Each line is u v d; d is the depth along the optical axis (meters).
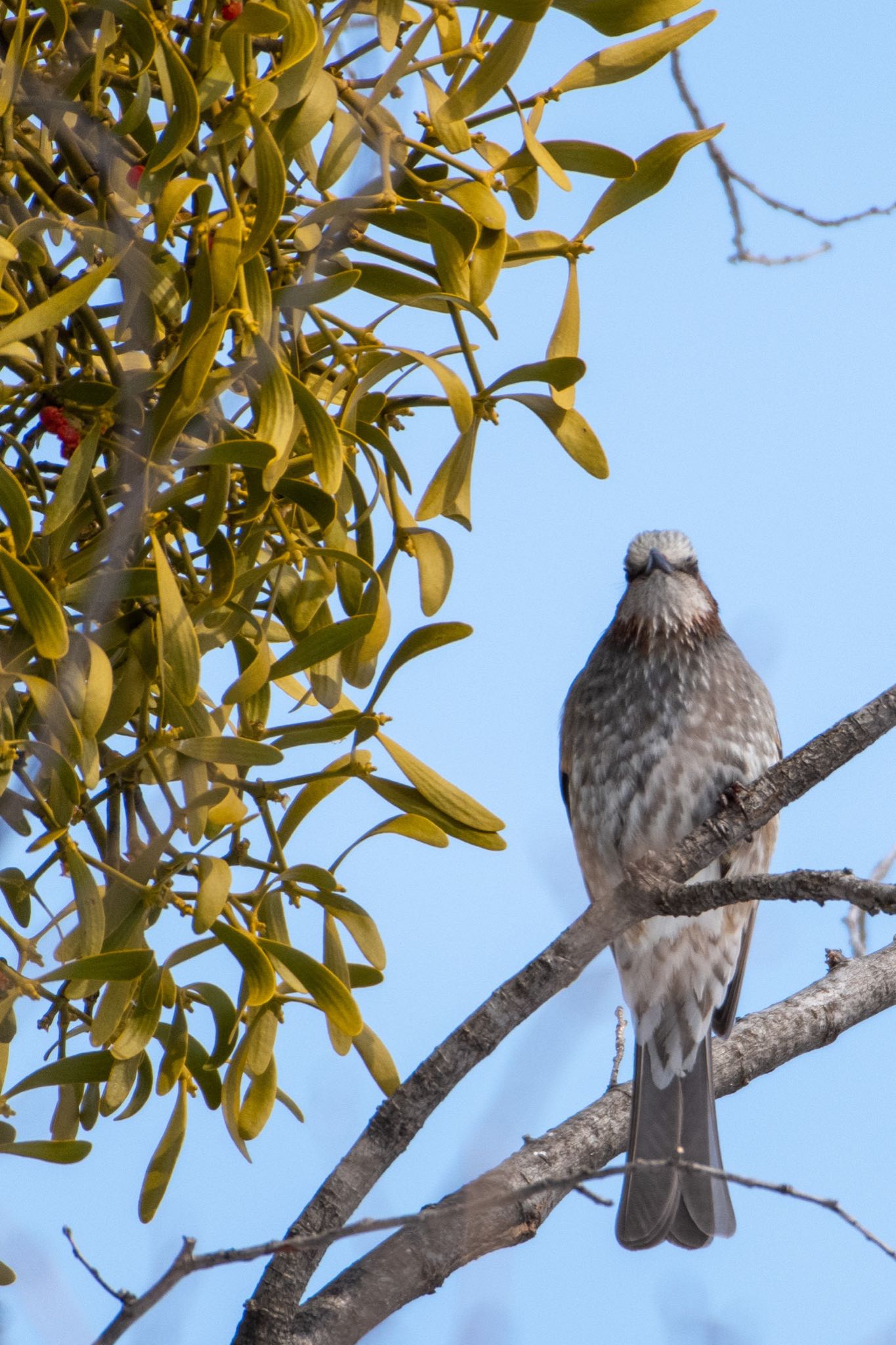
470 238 5.01
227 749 4.73
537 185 5.26
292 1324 4.74
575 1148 6.27
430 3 4.75
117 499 5.12
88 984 5.02
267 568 5.02
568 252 5.27
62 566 4.70
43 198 4.93
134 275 4.72
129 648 5.04
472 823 5.08
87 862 4.87
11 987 4.77
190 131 4.40
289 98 4.60
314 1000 5.12
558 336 5.30
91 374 5.15
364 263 5.26
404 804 5.14
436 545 5.25
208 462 4.45
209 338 4.46
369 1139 4.97
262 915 5.35
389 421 5.56
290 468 5.09
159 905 4.93
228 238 4.41
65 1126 5.35
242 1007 5.13
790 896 5.27
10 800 4.83
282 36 4.71
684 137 5.14
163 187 4.62
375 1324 4.89
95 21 4.92
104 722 5.02
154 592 4.70
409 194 5.23
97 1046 4.95
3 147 4.74
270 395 4.61
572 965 5.25
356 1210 4.92
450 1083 5.00
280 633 5.90
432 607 5.23
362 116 4.95
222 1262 3.99
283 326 5.07
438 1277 5.05
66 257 5.00
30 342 5.12
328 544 5.33
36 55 5.21
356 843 5.14
